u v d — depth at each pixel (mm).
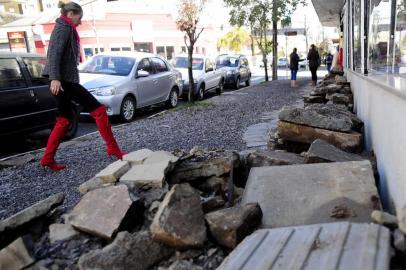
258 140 6785
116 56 11336
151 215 3020
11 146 7852
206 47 45562
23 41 29359
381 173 3520
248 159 4176
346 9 10891
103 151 6637
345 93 7809
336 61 16484
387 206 3178
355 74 6805
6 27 31391
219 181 3869
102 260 2391
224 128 8227
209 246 2594
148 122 9594
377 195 2834
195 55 16875
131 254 2451
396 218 2219
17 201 4512
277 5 21641
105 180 3486
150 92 11469
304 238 2197
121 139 7602
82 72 10812
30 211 3045
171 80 12766
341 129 4434
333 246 2020
